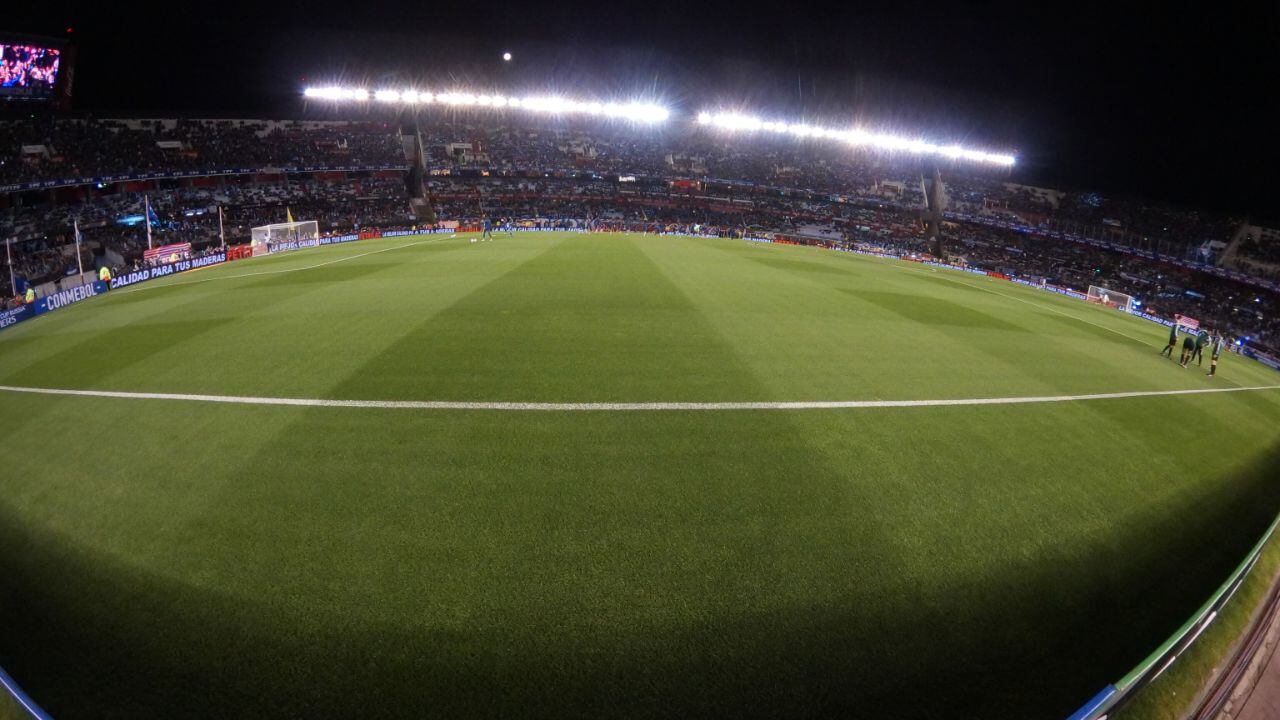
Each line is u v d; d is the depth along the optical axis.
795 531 6.80
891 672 4.97
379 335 13.99
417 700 4.50
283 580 5.81
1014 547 6.94
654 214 62.84
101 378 11.86
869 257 47.31
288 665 4.86
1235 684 6.34
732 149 75.50
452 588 5.67
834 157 76.50
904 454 9.03
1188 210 58.69
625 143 73.25
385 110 68.50
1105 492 8.66
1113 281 49.59
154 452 8.54
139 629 5.35
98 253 36.44
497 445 8.53
